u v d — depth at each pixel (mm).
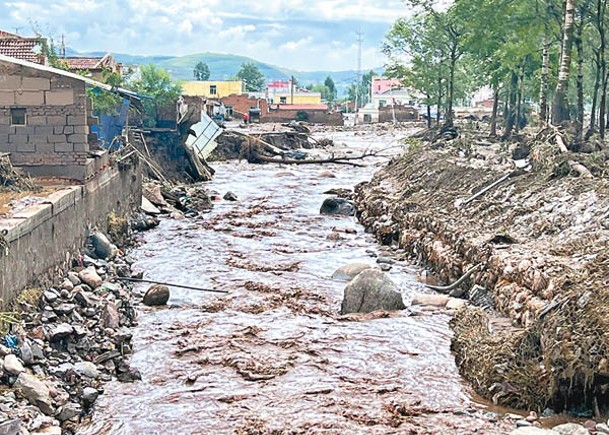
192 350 18188
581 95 34656
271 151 69375
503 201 26719
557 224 22562
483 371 15977
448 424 14523
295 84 158125
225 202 42594
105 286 21172
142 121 51656
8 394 13664
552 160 27266
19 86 24203
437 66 65500
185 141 50875
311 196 45219
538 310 17547
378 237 31344
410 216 29812
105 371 16562
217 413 14938
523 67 47312
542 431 13531
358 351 18281
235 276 25344
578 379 14773
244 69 196625
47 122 24359
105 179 28016
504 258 20719
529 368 15469
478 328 18188
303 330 19750
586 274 17312
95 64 48781
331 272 26094
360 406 15289
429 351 18281
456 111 115312
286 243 31109
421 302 22000
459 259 23766
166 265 26703
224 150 68625
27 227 17688
